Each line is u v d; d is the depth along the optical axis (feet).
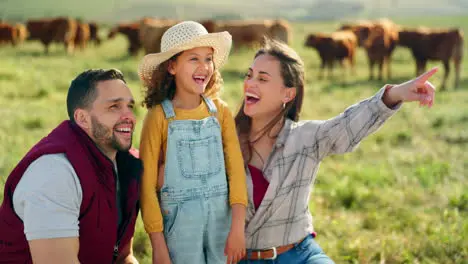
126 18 359.87
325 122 11.22
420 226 19.61
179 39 10.38
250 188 11.07
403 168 28.37
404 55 110.11
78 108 9.41
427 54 74.33
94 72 9.51
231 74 73.15
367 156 31.07
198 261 10.29
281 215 10.99
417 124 40.34
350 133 10.77
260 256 11.05
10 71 56.90
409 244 17.75
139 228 16.16
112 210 9.46
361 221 20.33
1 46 112.47
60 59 84.84
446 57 71.05
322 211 21.16
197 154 10.25
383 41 75.05
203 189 10.20
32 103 40.42
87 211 9.15
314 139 11.11
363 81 73.41
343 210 21.62
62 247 8.69
